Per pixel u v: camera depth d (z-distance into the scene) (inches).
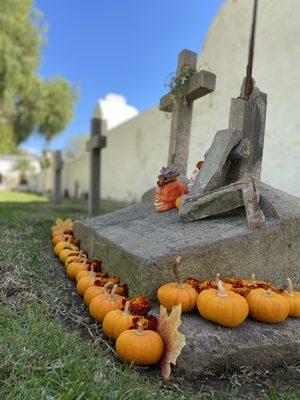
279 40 53.5
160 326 18.4
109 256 27.6
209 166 27.7
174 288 20.1
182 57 38.8
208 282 20.9
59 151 110.1
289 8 52.1
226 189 25.7
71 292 27.0
